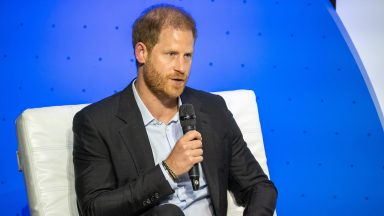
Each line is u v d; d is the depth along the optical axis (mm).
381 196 8852
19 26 8219
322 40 8750
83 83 8336
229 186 6527
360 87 8789
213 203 5941
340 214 8805
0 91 8211
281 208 8680
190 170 5402
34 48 8250
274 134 8672
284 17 8695
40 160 6320
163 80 5715
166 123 6090
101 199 5527
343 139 8789
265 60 8672
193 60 8516
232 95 7238
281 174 8688
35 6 8242
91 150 5871
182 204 5895
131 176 5758
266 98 8656
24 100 8242
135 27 5992
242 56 8625
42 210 6195
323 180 8766
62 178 6363
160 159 5941
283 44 8695
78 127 6043
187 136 5359
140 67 6023
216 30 8570
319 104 8758
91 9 8344
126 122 5914
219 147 6207
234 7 8609
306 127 8734
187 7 8500
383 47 8789
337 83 8773
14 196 8328
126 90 6215
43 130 6426
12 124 8266
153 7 5938
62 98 8297
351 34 8750
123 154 5809
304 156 8734
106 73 8391
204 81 8547
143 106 6031
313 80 8742
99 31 8359
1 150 8273
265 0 8664
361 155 8828
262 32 8664
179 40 5664
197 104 6371
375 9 8750
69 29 8305
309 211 8742
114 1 8383
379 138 8836
